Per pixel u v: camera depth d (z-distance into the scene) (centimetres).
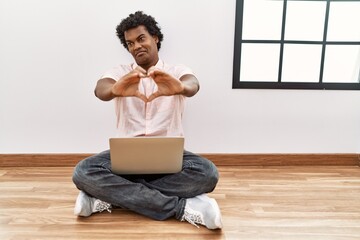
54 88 223
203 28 217
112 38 217
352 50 226
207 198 154
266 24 224
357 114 231
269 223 146
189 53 220
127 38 164
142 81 166
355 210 161
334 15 223
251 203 169
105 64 220
